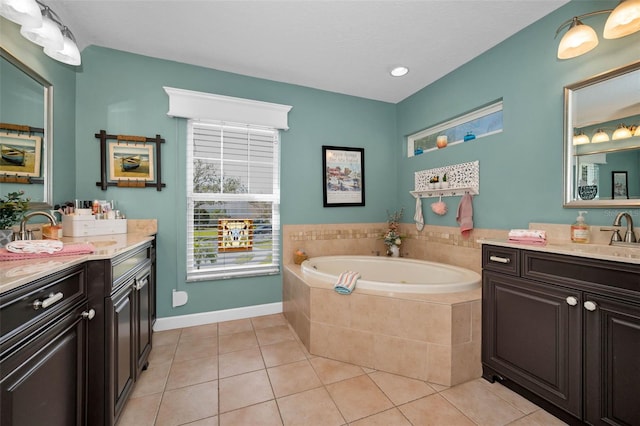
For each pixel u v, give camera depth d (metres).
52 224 1.58
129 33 2.01
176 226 2.41
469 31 1.99
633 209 1.45
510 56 2.05
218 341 2.19
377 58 2.34
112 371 1.21
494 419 1.38
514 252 1.54
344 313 1.92
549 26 1.80
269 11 1.78
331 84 2.84
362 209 3.18
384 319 1.81
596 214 1.59
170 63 2.37
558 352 1.34
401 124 3.26
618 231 1.47
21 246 1.08
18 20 1.08
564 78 1.73
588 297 1.23
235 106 2.54
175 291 2.42
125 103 2.24
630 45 1.45
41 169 1.69
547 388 1.38
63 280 1.00
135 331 1.54
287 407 1.47
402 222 3.24
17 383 0.77
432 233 2.81
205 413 1.42
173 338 2.24
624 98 1.48
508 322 1.57
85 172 2.12
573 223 1.69
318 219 2.96
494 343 1.65
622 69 1.46
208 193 2.54
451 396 1.56
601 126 1.56
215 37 2.05
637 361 1.09
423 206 2.93
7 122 1.44
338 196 3.05
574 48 1.42
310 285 2.04
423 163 2.93
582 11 1.64
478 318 1.73
